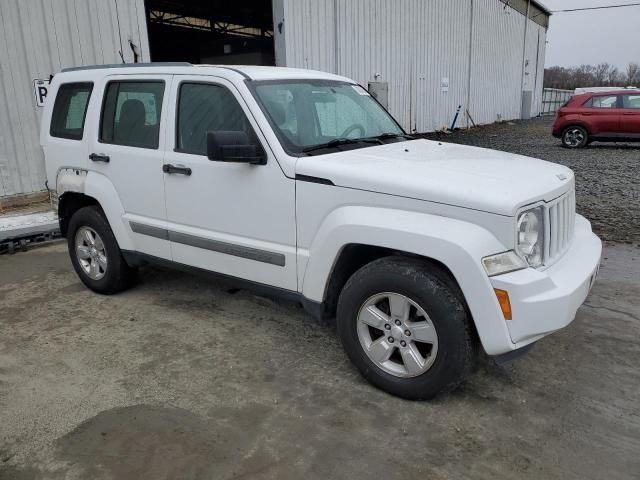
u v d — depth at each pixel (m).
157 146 4.27
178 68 4.18
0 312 4.74
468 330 3.01
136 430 3.05
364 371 3.42
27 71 7.91
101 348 4.04
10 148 7.93
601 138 15.48
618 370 3.62
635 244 6.37
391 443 2.92
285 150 3.55
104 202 4.69
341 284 3.60
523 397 3.33
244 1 20.17
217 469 2.73
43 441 2.96
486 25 25.34
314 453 2.84
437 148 4.08
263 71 4.06
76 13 8.28
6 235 6.52
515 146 16.84
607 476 2.65
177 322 4.47
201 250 4.12
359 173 3.24
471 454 2.83
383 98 15.89
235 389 3.46
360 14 14.76
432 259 3.12
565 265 3.25
